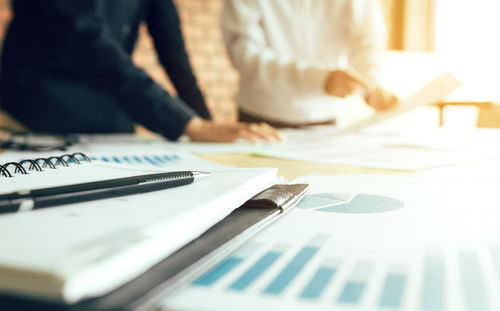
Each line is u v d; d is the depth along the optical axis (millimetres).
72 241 152
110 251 141
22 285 124
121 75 818
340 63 1488
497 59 3738
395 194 344
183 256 180
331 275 170
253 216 252
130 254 145
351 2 1291
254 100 1352
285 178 432
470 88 3654
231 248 199
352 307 140
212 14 3812
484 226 244
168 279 154
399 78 3783
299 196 313
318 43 1369
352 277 167
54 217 191
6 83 1095
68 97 1117
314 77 1137
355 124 931
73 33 795
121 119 1304
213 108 3898
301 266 182
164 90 868
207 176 303
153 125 857
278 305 143
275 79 1215
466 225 246
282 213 271
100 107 1194
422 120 3658
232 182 283
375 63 1293
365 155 622
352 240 220
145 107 839
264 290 157
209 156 641
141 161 546
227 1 1325
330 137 955
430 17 3795
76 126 1155
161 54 1240
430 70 3830
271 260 191
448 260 186
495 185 381
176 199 231
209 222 216
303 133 1092
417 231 235
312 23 1336
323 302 144
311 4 1316
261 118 1363
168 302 148
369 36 1306
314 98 1216
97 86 861
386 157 595
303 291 154
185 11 3719
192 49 3783
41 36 1041
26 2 1020
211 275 174
